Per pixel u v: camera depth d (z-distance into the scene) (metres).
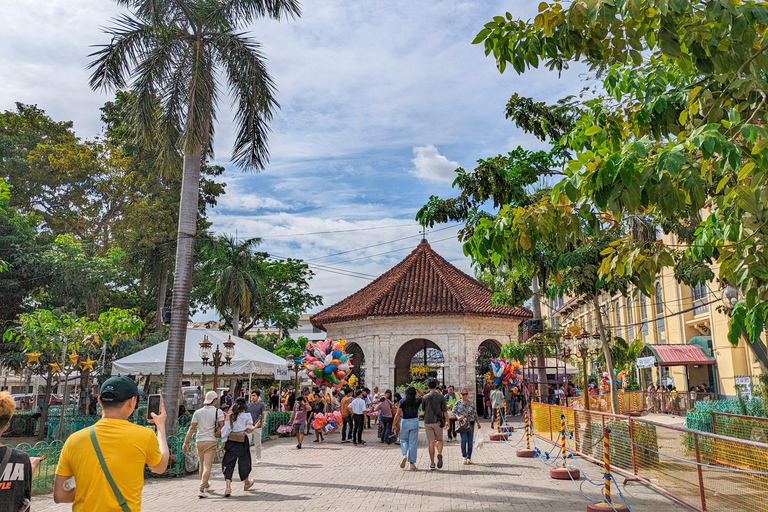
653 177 4.49
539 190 13.71
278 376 21.56
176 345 14.16
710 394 27.05
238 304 34.38
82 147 32.31
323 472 12.66
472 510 8.48
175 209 33.47
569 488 10.03
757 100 5.78
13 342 22.47
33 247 24.08
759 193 5.23
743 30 4.64
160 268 33.84
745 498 6.84
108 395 3.73
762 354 13.31
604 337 14.10
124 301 35.03
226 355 17.17
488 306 27.88
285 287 43.28
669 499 8.83
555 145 12.85
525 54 5.49
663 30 4.99
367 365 27.50
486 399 27.36
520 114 13.95
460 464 13.32
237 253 35.06
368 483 11.04
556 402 27.16
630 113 7.28
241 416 10.46
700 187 4.37
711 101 5.70
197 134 14.26
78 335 16.86
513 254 6.40
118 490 3.50
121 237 32.31
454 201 13.59
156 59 14.74
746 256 5.55
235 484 11.30
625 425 10.98
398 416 18.22
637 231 12.70
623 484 10.05
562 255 13.18
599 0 4.77
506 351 22.67
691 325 30.86
